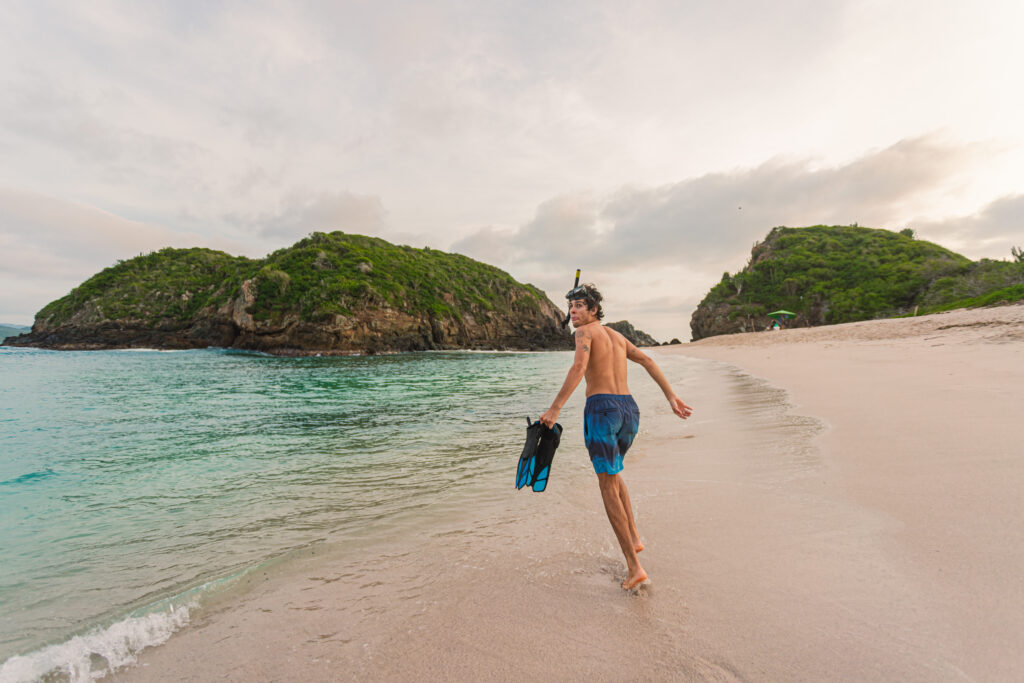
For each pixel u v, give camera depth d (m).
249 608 2.30
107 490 4.26
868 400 6.49
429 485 4.27
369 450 5.73
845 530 2.65
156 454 5.62
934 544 2.35
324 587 2.48
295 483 4.42
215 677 1.80
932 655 1.60
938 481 3.15
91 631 2.13
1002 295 30.20
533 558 2.72
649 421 6.87
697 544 2.70
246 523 3.45
